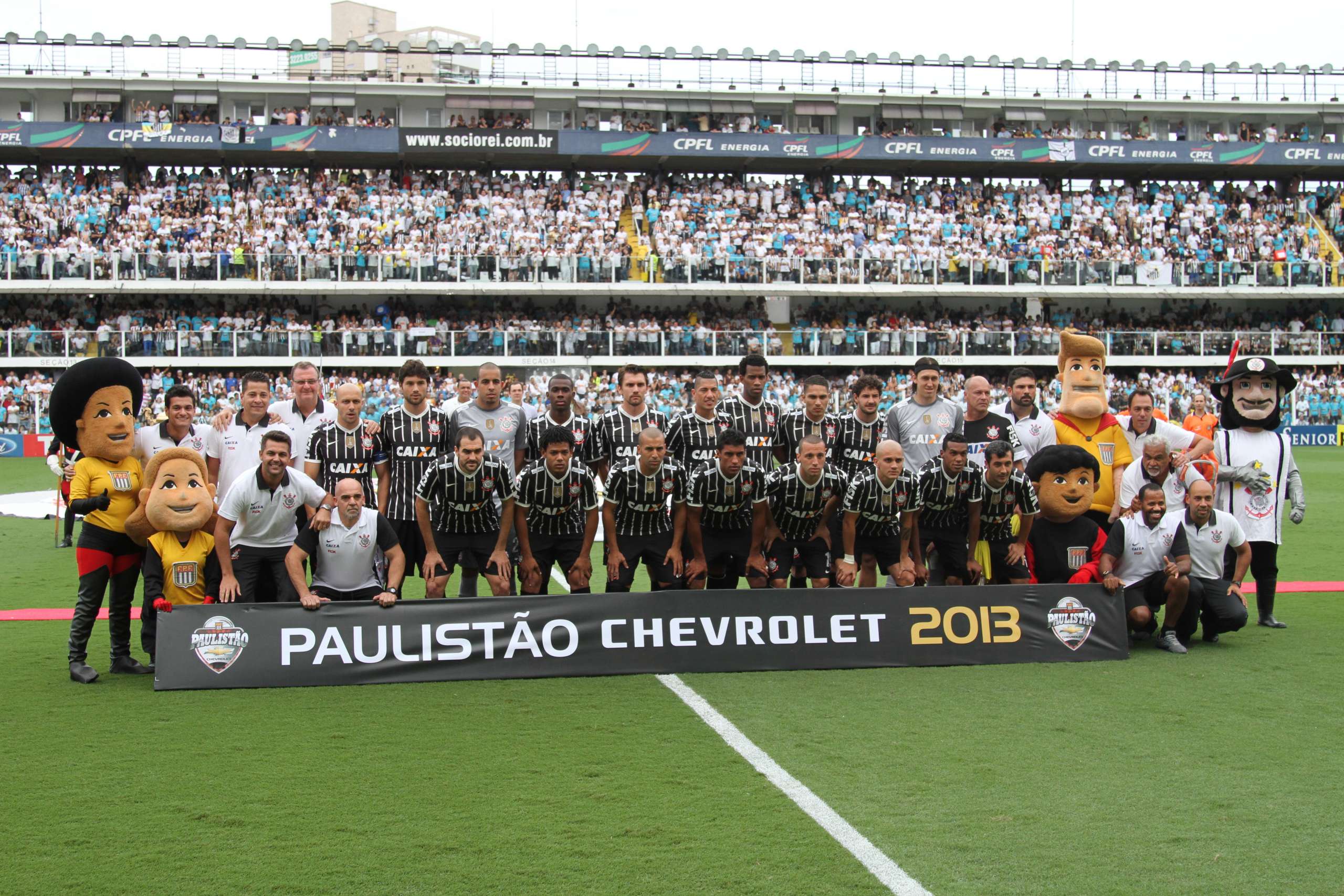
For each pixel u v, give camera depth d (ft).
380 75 114.93
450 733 19.35
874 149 112.16
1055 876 13.62
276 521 24.12
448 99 112.06
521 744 18.72
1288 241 116.06
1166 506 26.55
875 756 18.04
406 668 22.89
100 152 106.11
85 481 23.29
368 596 24.62
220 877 13.57
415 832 14.90
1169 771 17.35
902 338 103.24
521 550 26.25
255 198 106.22
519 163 112.98
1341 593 33.71
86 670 23.16
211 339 95.09
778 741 18.83
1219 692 22.03
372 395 91.66
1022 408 29.81
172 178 107.86
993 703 21.24
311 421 29.07
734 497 25.67
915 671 23.81
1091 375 29.09
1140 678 23.22
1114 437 29.22
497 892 13.16
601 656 23.44
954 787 16.60
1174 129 123.85
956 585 26.63
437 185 111.04
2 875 13.66
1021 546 26.73
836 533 27.73
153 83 108.37
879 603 24.38
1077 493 26.40
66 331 95.09
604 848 14.39
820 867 13.84
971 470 26.35
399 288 100.17
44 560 41.27
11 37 107.24
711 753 18.20
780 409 29.48
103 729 19.62
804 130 118.93
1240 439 28.84
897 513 26.61
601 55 114.83
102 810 15.76
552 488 25.67
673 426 28.78
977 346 103.91
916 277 107.45
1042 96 119.75
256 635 22.67
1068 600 24.91
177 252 100.22
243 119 111.34
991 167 118.62
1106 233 114.93
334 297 106.73
